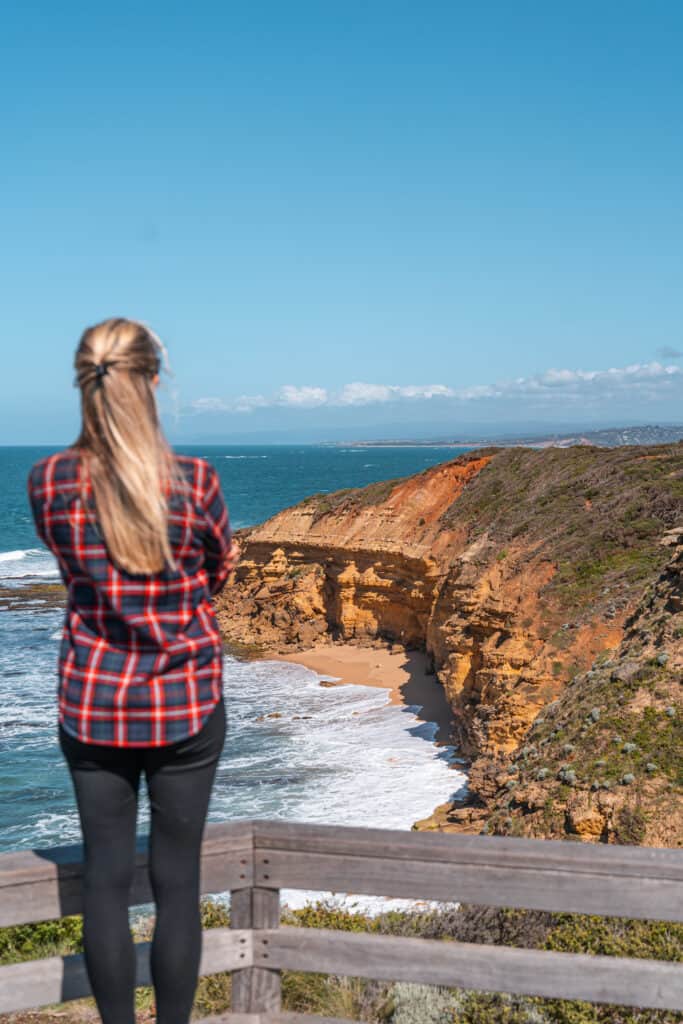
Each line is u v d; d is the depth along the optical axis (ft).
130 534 7.95
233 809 77.56
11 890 10.03
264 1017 10.97
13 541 336.90
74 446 8.60
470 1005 15.97
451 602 117.80
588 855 10.24
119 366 8.34
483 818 70.28
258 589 165.27
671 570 74.59
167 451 8.37
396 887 10.64
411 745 95.81
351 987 17.43
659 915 10.12
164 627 8.27
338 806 77.71
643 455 126.82
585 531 105.70
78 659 8.34
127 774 8.70
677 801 51.70
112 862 8.87
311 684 125.90
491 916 23.08
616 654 73.10
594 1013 15.80
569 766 58.65
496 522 124.88
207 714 8.52
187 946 9.13
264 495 493.36
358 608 147.64
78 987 10.43
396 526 146.82
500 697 85.25
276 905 11.08
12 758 91.40
